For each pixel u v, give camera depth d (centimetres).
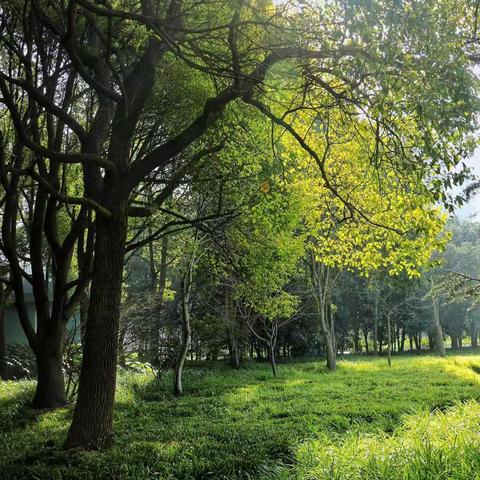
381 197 1012
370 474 552
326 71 764
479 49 721
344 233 1136
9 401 1416
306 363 3178
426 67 593
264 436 965
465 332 5800
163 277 2406
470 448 571
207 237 1758
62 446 864
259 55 912
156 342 2225
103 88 891
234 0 700
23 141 774
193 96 1166
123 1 1018
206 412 1385
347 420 1148
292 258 1600
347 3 566
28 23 1001
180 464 745
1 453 851
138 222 1723
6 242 1335
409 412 1254
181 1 836
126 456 780
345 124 918
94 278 898
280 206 1166
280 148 1158
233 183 1336
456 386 1772
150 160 914
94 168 1070
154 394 1805
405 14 579
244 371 2659
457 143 682
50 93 1210
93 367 871
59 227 1880
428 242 980
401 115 666
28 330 1380
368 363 3123
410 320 4575
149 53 963
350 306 4397
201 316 2741
